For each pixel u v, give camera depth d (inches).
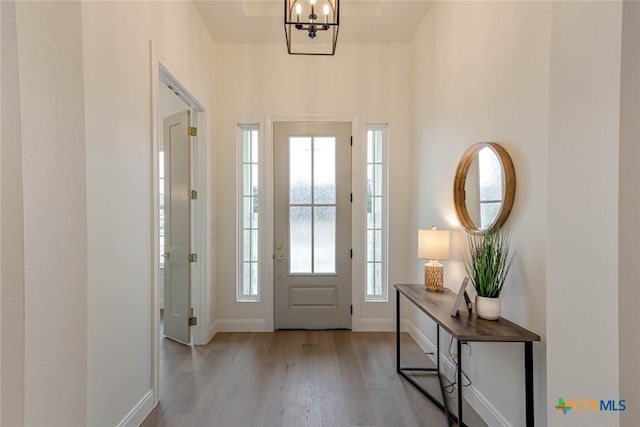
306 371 105.6
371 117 142.3
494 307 71.0
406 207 142.7
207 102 129.9
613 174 36.0
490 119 79.7
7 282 33.2
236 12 120.1
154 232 85.9
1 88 32.9
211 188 134.1
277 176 143.5
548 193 44.4
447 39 103.7
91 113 62.7
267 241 142.2
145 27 82.7
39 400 35.2
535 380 63.8
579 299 39.9
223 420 80.6
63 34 37.8
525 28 67.0
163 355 117.6
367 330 142.5
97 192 64.3
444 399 83.8
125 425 73.2
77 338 39.2
